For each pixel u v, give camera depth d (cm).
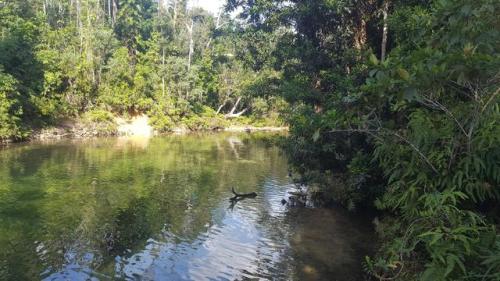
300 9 1847
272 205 1825
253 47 2569
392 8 1623
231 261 1218
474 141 539
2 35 4088
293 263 1192
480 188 561
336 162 1784
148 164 2792
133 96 5272
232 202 1872
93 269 1152
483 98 520
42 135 4094
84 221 1559
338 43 1908
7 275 1097
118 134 4894
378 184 1547
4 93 3544
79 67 4638
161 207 1775
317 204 1814
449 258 450
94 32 5059
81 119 4694
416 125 626
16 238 1364
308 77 1967
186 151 3544
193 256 1255
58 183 2144
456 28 538
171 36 6575
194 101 6266
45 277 1094
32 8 5312
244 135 5294
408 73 493
